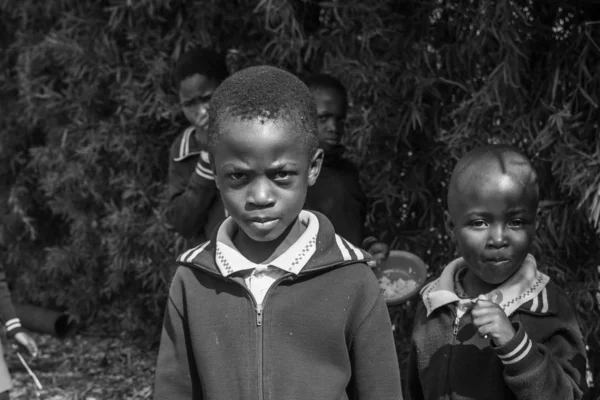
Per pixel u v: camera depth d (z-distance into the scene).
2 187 7.16
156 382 2.24
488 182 2.49
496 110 3.82
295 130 2.04
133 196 5.77
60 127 6.23
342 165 3.79
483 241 2.51
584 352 2.54
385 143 4.27
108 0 5.58
